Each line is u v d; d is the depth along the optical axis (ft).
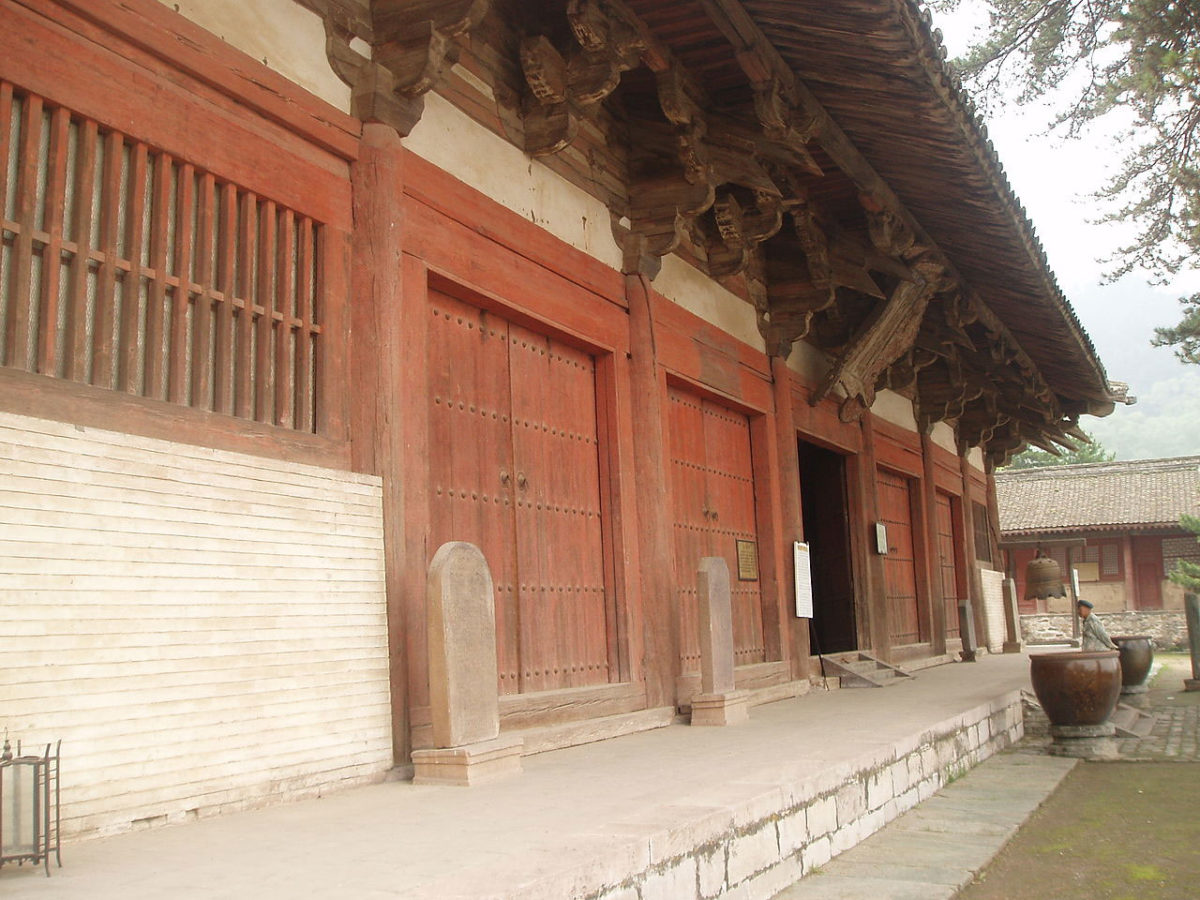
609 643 29.01
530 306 26.43
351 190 21.11
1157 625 121.70
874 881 17.98
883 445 55.21
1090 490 133.28
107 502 14.96
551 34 27.96
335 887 11.14
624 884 12.98
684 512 34.63
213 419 17.38
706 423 37.01
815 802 19.30
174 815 15.25
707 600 29.53
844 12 25.17
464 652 19.29
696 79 30.94
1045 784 28.63
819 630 50.75
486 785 18.49
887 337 45.19
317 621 18.28
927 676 49.62
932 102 29.14
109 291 16.21
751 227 36.14
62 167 15.69
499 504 25.49
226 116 18.48
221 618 16.47
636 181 32.22
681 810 15.62
